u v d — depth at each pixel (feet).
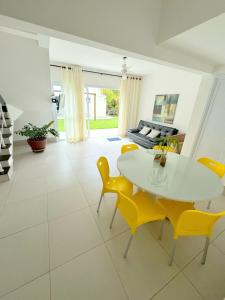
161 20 6.17
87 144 15.78
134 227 4.00
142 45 6.15
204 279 4.07
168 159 6.70
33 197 7.09
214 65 8.89
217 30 5.06
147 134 16.94
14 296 3.58
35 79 12.73
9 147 8.95
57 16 4.42
